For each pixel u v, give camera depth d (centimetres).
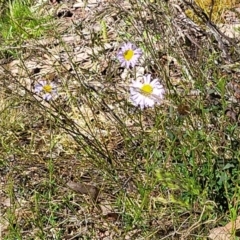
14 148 58
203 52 56
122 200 50
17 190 55
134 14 59
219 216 46
